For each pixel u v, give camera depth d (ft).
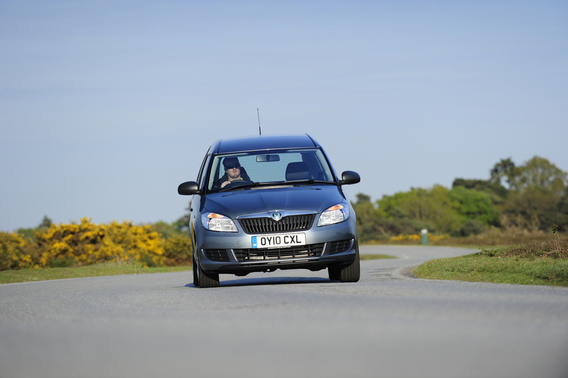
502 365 16.26
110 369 17.13
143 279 77.51
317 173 51.13
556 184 581.53
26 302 39.60
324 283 43.14
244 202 46.91
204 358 17.99
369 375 15.44
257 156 52.34
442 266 55.11
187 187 51.03
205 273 47.52
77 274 120.47
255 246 44.96
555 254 56.03
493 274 46.16
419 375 15.35
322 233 45.32
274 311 26.68
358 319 23.70
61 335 23.02
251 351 18.71
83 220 176.65
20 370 17.47
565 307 25.93
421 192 626.64
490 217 613.52
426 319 23.30
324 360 17.22
